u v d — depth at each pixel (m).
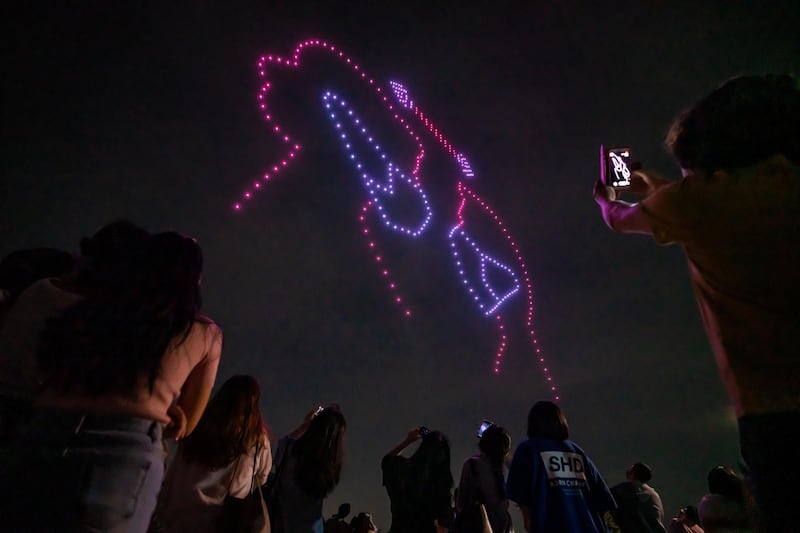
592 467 3.44
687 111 1.75
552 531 3.15
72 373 1.53
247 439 2.93
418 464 3.96
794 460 1.22
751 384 1.33
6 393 1.55
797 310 1.32
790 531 1.19
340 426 3.59
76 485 1.43
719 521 3.65
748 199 1.43
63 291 1.73
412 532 3.80
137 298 1.67
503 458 4.22
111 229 1.87
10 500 1.40
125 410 1.55
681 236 1.55
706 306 1.49
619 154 2.18
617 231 1.92
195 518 2.78
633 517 4.36
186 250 1.84
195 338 1.82
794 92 1.55
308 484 3.41
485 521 3.92
